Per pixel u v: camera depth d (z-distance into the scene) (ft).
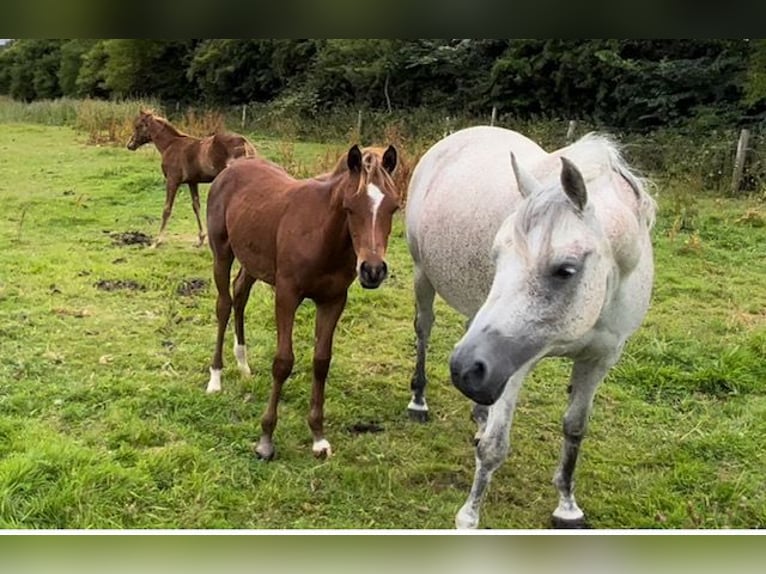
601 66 42.39
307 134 49.44
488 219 9.66
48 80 88.22
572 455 9.86
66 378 14.02
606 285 7.92
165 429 12.21
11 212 27.96
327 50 54.13
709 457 12.13
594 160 8.53
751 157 32.60
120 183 34.17
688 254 23.61
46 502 9.78
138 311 17.98
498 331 7.37
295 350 16.02
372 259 9.80
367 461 11.68
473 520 9.33
